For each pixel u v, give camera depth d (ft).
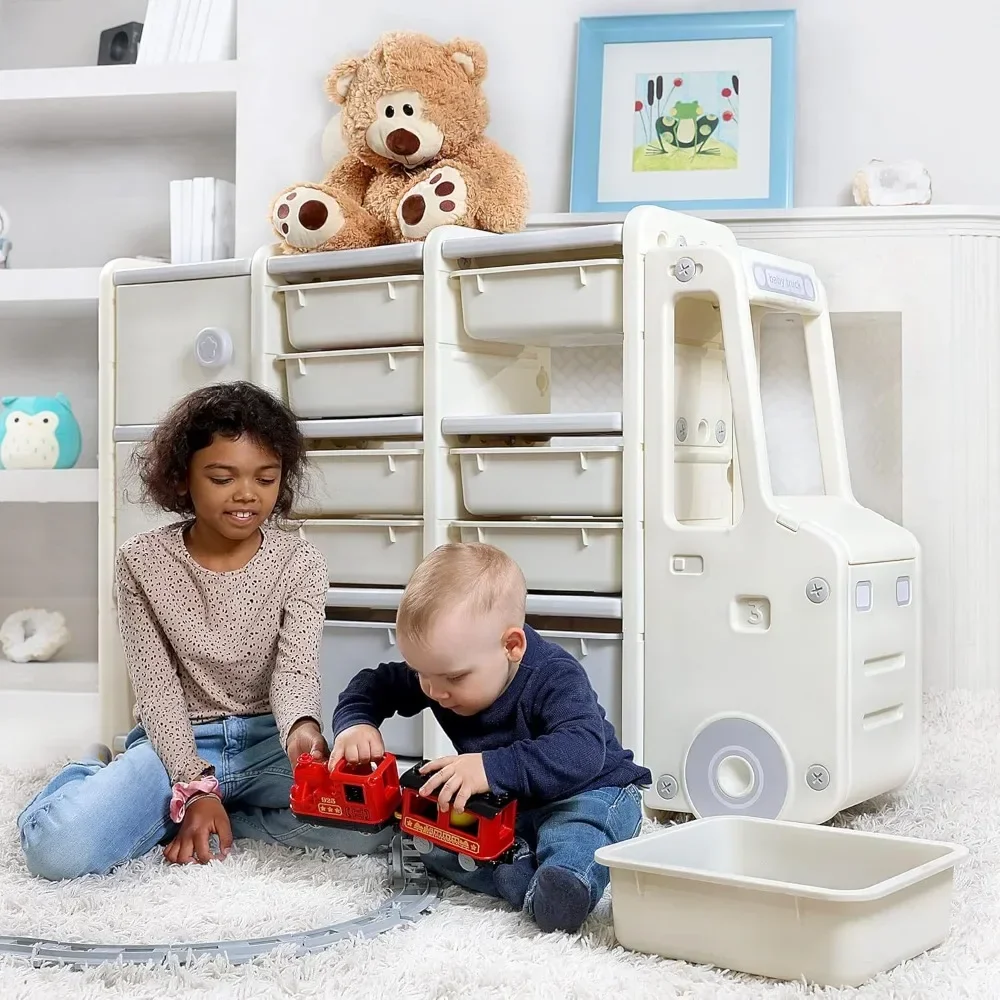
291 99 8.66
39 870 4.60
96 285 8.70
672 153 8.07
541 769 4.17
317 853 4.89
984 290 7.66
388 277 6.33
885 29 8.07
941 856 3.91
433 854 4.49
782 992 3.46
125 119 9.24
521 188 7.36
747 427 5.33
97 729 7.93
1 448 9.11
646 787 4.72
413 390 6.24
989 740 6.79
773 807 5.22
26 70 8.72
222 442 5.11
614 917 3.89
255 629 5.31
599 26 8.25
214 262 6.79
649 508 5.59
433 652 4.27
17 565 9.75
